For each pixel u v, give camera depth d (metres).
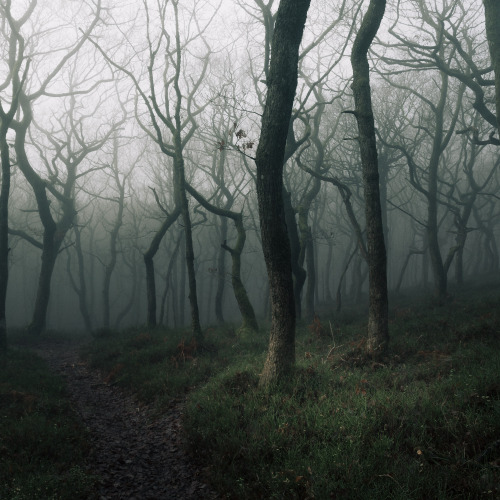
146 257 19.81
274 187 8.04
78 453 6.64
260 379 8.43
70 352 17.47
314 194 20.45
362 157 10.17
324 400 7.12
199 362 11.77
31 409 8.31
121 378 11.56
